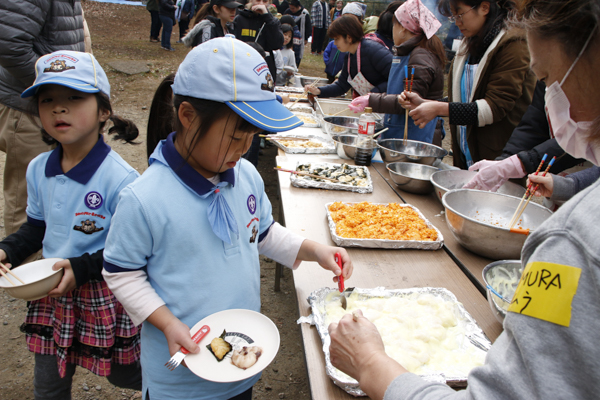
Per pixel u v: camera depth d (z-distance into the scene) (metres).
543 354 0.53
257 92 0.99
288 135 3.50
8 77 2.43
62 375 1.42
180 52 10.47
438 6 2.68
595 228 0.52
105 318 1.44
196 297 1.09
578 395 0.51
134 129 1.69
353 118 3.72
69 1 2.64
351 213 1.96
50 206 1.45
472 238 1.59
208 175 1.12
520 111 2.63
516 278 1.40
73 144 1.45
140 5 16.80
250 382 1.26
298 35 8.91
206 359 1.00
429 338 1.15
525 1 0.69
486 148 2.77
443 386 0.70
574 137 0.76
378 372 0.78
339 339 0.90
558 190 1.64
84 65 1.39
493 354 0.62
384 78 3.94
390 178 2.53
